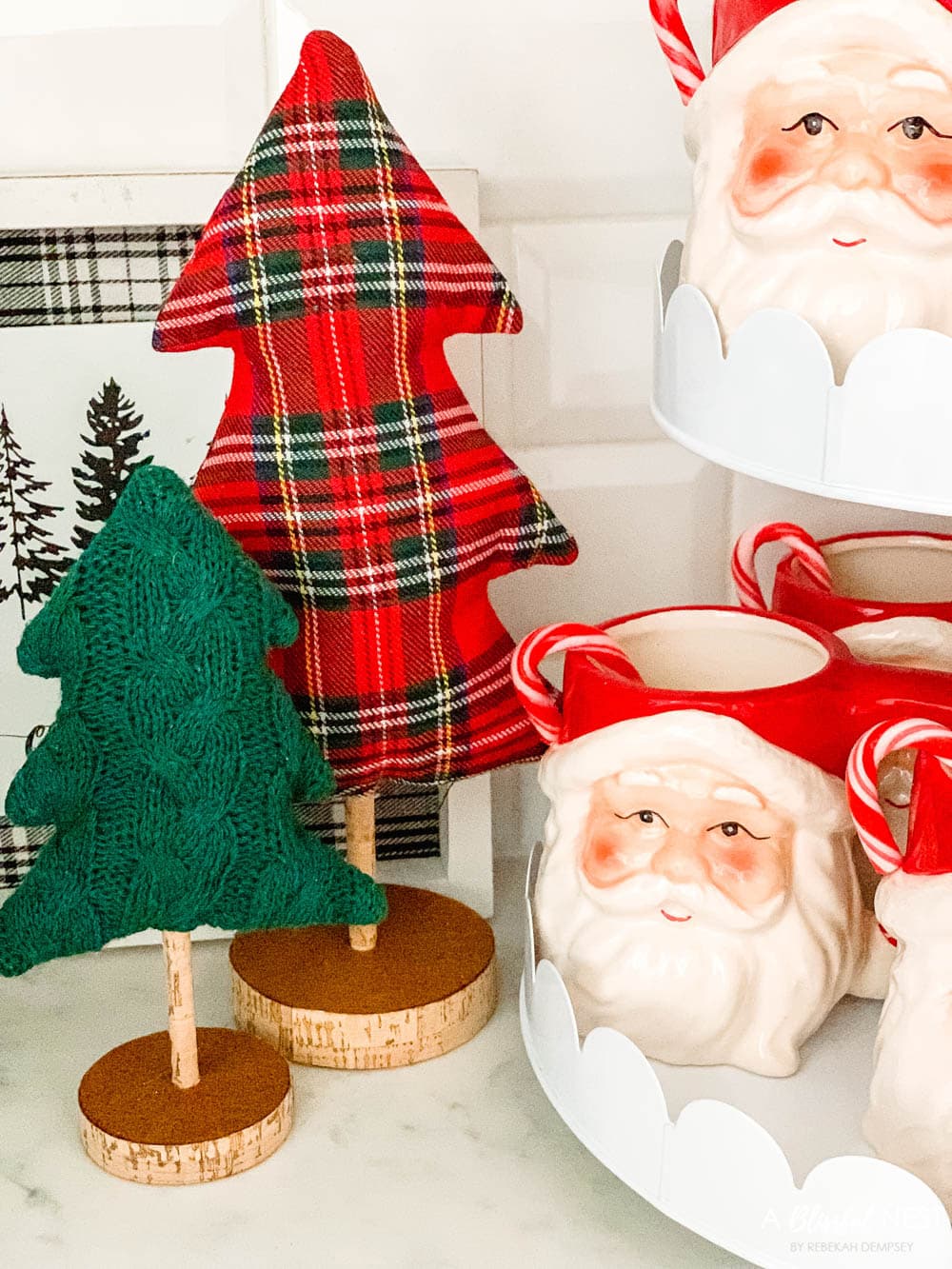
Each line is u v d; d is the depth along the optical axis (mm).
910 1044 406
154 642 437
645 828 454
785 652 510
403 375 484
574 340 629
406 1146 491
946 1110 395
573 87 598
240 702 444
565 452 643
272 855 452
